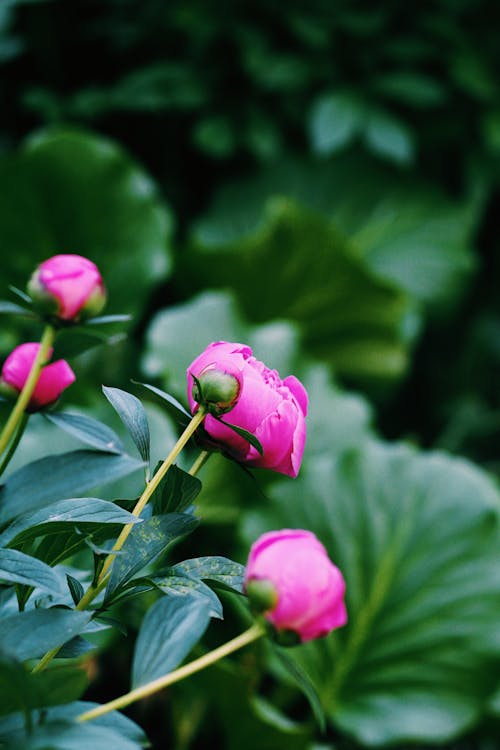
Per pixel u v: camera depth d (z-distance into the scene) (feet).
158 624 2.72
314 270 9.66
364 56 10.09
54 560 2.97
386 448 7.20
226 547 7.40
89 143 8.58
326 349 10.19
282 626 2.75
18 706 2.60
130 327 8.61
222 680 5.57
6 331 7.98
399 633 6.58
